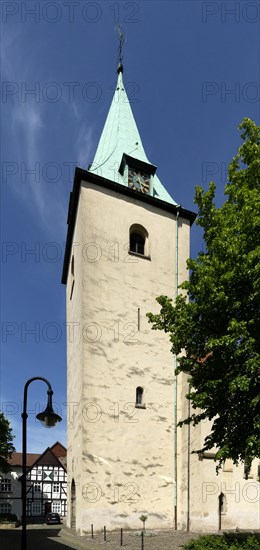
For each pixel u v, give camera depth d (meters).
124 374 20.50
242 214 12.17
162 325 13.98
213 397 12.25
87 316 20.44
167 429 20.75
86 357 19.77
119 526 18.05
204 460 20.97
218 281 12.13
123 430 19.56
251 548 10.37
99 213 22.53
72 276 26.08
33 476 51.22
